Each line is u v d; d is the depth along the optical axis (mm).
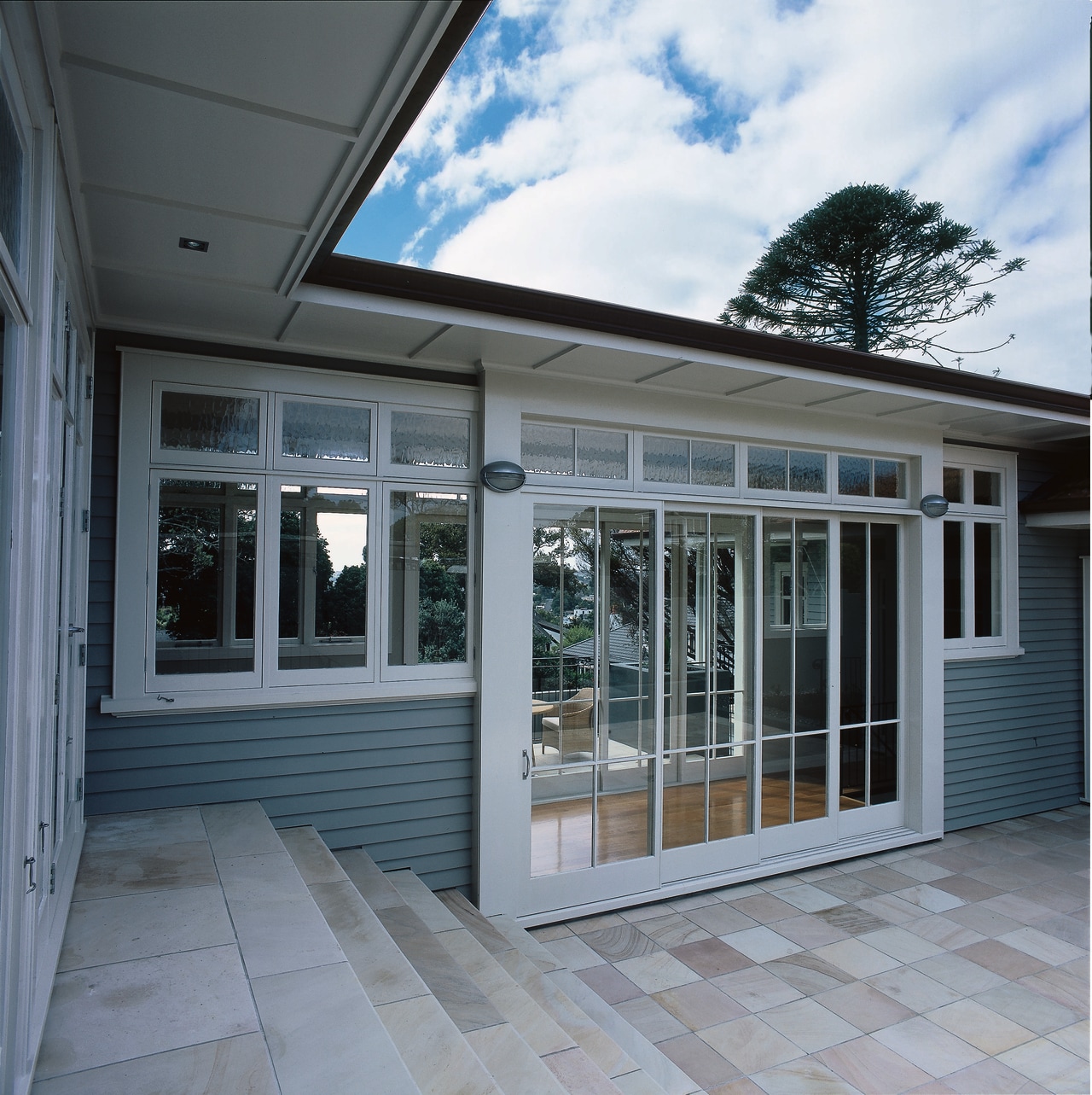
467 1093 2219
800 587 5695
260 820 3639
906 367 5031
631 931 4512
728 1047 3406
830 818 5809
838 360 4785
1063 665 7379
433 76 1963
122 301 3416
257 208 2568
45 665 2184
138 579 3711
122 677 3670
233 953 2477
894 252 24984
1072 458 7402
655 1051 3326
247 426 3969
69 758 2979
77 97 1960
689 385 4863
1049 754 7219
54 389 2229
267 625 3971
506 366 4445
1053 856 5918
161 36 1755
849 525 5977
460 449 4492
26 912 1786
